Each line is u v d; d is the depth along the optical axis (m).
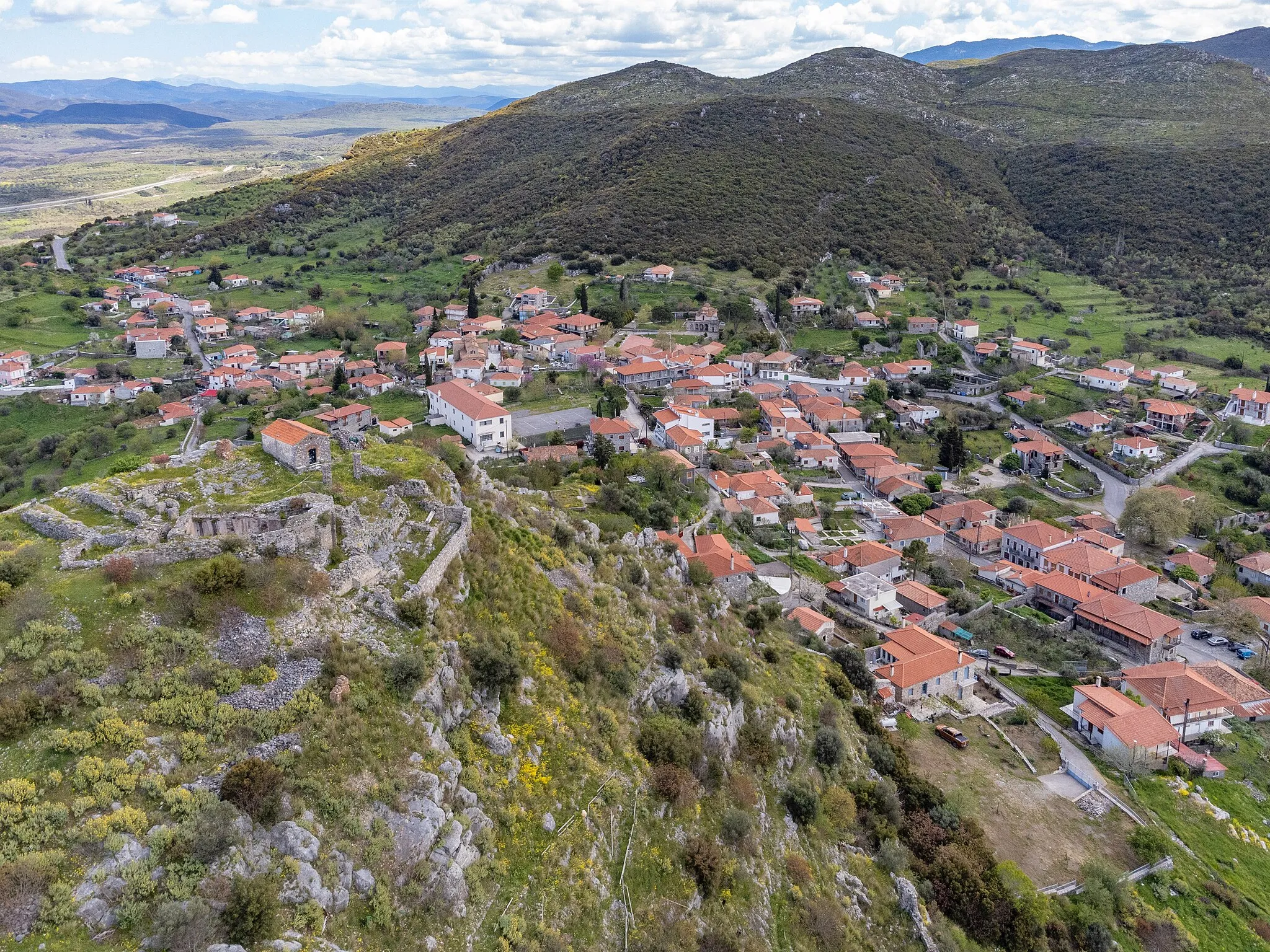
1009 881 63.41
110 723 36.03
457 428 137.62
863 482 157.38
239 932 31.47
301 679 40.38
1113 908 63.59
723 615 81.75
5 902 29.52
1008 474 167.00
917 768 76.88
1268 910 67.44
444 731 43.56
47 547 45.75
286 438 56.22
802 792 61.47
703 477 140.62
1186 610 118.31
